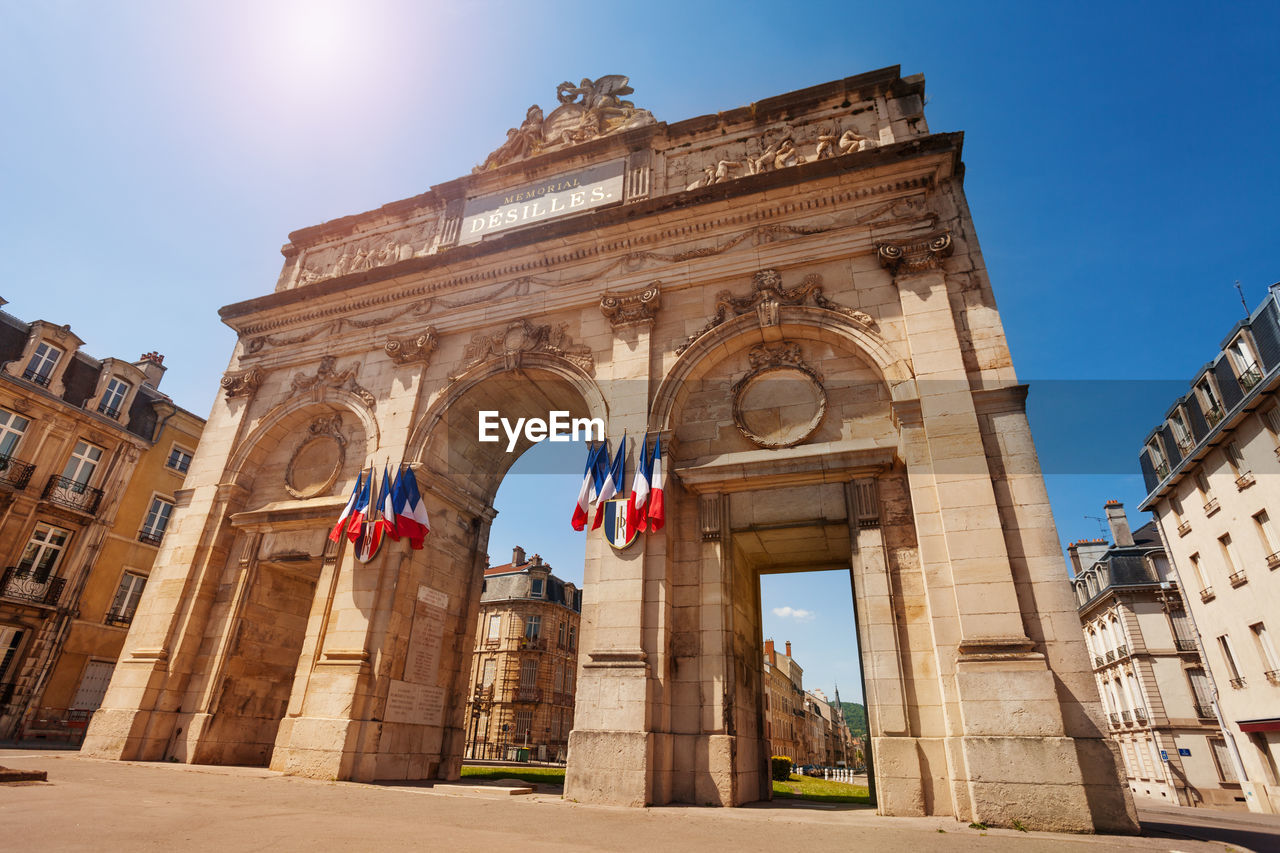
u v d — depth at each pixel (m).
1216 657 25.20
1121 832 8.20
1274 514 21.31
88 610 25.23
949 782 9.29
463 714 15.18
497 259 16.47
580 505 12.77
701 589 11.80
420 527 14.09
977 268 12.57
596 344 14.62
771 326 13.24
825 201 14.12
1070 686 9.20
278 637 15.98
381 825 6.38
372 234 20.00
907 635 10.44
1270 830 11.93
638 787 9.89
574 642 50.31
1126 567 34.22
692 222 14.97
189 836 5.18
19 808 5.86
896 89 15.36
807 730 82.56
